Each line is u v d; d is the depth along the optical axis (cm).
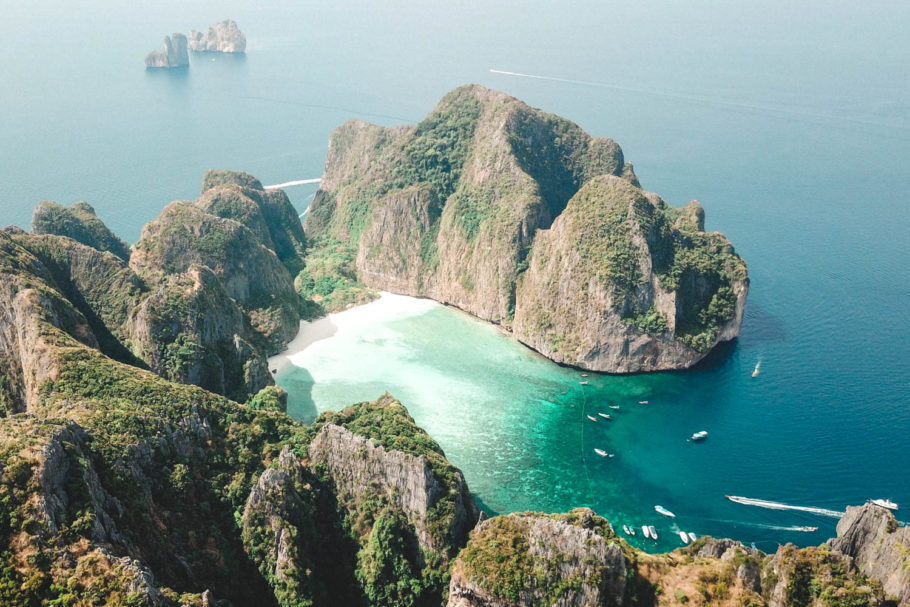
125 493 10662
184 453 12344
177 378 16150
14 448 9700
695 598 9506
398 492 12081
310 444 13125
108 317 17412
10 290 15175
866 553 9769
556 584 9731
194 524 11419
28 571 8825
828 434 16088
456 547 11738
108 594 8775
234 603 10925
